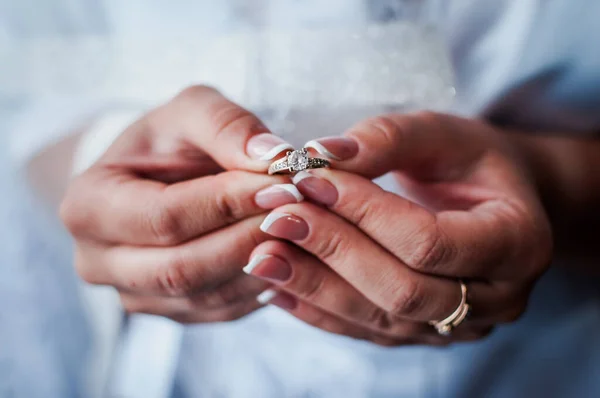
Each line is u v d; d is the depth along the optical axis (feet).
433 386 1.31
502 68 1.20
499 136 1.10
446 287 0.98
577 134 1.25
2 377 1.42
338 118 1.26
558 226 1.26
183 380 1.37
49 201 1.38
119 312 1.39
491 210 0.99
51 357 1.42
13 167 1.36
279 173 0.95
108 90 1.35
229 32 1.27
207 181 0.97
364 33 1.23
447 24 1.22
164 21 1.29
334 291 1.00
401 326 1.04
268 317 1.31
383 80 1.24
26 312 1.41
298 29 1.25
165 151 1.06
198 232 0.98
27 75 1.37
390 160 0.97
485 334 1.12
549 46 1.15
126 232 0.99
